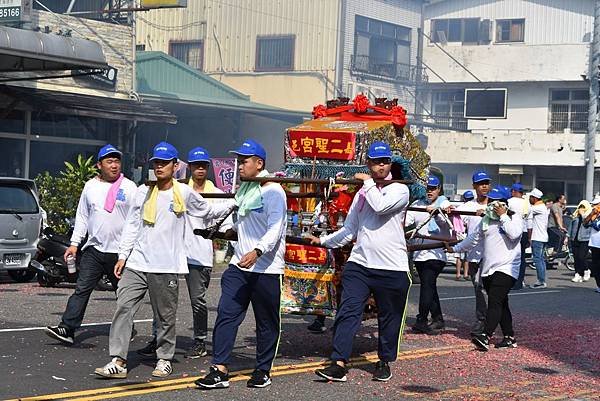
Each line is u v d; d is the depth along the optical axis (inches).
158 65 1448.1
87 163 903.1
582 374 426.0
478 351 471.2
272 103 1710.1
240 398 339.3
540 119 1872.5
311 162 431.8
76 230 430.9
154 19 1814.7
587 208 937.5
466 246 470.0
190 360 411.2
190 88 1487.5
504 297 475.2
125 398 331.6
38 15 1092.5
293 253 418.6
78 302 430.9
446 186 1628.9
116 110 1070.4
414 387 374.9
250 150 358.9
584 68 1814.7
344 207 415.5
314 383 372.2
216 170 951.6
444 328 544.1
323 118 462.3
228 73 1752.0
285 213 359.6
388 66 1780.3
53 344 437.4
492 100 1813.5
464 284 859.4
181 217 374.3
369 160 374.6
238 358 420.8
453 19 1911.9
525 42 1916.8
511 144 1780.3
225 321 354.6
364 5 1722.4
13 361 393.7
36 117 1075.9
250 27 1733.5
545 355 470.6
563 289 854.5
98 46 916.6
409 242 484.4
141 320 529.3
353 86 1673.2
